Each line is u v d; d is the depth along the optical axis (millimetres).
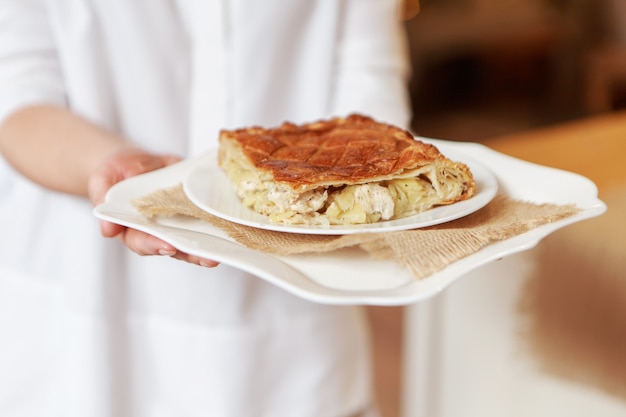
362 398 958
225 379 879
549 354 885
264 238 602
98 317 856
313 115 911
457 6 3449
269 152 679
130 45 839
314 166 645
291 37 880
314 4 883
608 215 840
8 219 878
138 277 873
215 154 756
